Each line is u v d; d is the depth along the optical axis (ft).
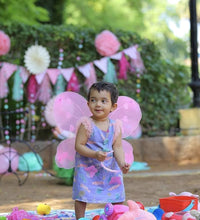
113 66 29.09
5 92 27.78
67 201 16.99
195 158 31.53
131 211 10.24
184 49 101.60
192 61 33.06
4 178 24.41
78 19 68.49
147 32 90.89
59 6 47.24
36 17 43.57
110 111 12.23
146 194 18.37
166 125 32.40
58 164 12.68
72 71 28.40
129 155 13.07
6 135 29.27
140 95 31.22
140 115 13.05
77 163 12.09
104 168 11.88
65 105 12.67
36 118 30.53
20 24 28.30
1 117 30.81
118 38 29.86
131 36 30.35
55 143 28.40
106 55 29.01
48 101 28.30
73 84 28.53
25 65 27.55
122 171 11.89
